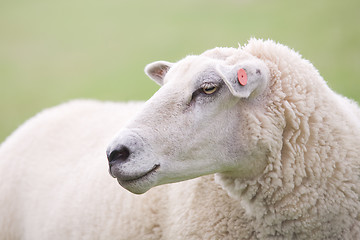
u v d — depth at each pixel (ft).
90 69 152.35
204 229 32.12
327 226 29.99
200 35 160.56
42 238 41.73
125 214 35.88
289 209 29.84
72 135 44.73
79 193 40.04
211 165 29.58
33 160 45.39
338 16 159.53
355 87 92.79
